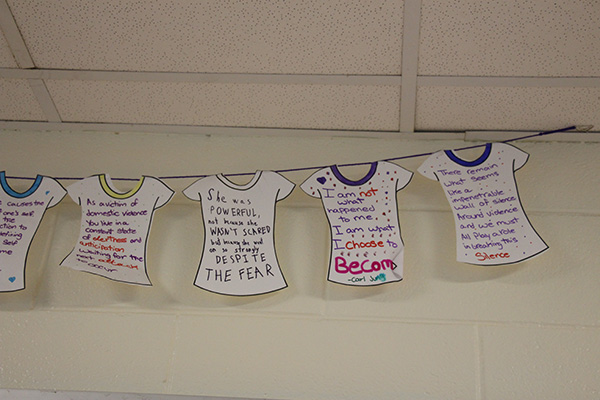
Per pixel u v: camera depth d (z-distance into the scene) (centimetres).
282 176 171
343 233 163
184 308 165
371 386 153
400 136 186
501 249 158
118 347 161
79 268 162
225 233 163
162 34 162
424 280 165
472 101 173
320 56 165
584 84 165
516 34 156
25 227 167
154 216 177
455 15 152
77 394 154
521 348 156
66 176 184
